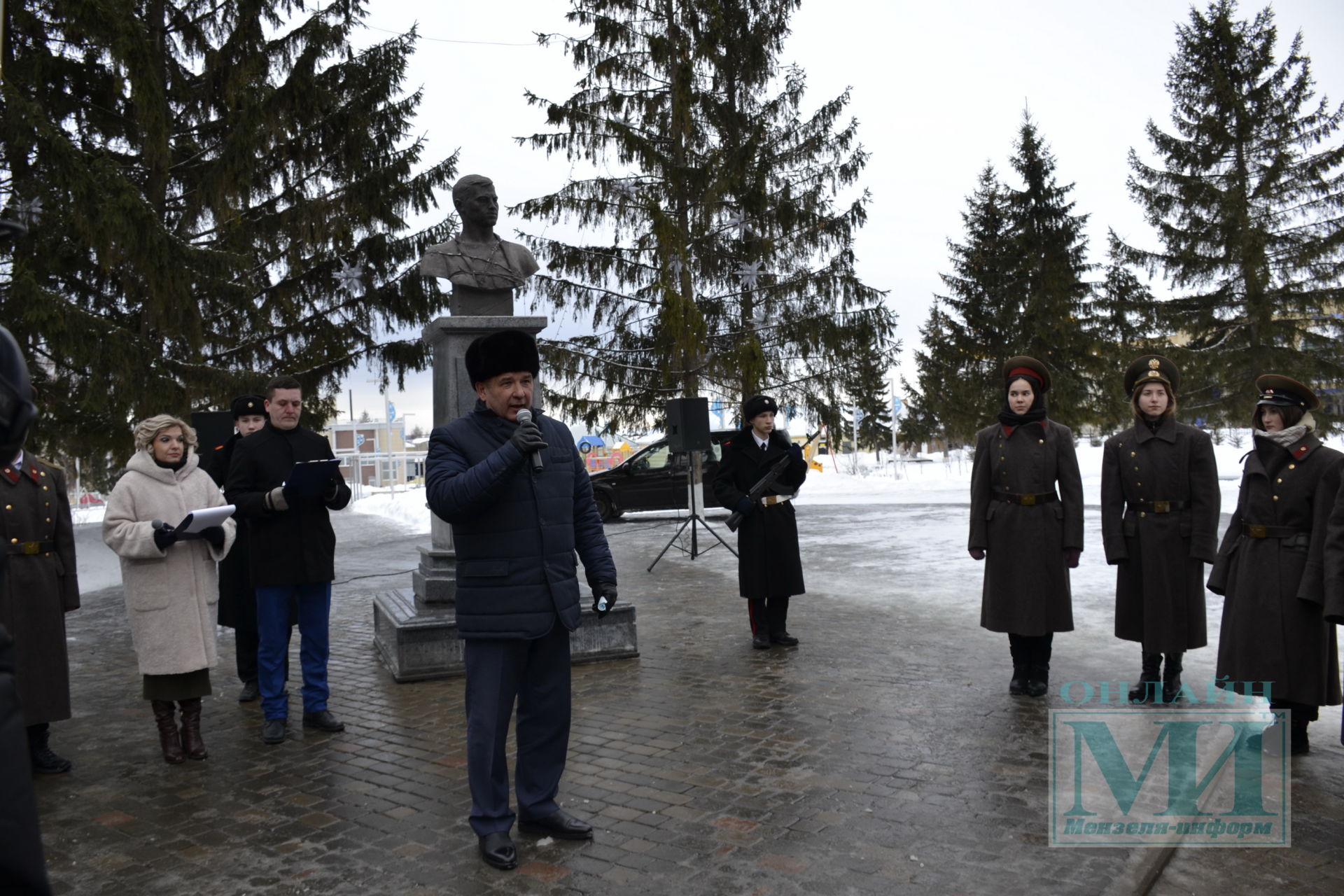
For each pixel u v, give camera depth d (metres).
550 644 3.47
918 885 2.99
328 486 4.98
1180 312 26.30
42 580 4.39
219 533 4.53
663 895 2.98
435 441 3.43
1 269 11.60
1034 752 4.27
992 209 29.17
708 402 12.05
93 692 6.06
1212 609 7.52
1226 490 18.98
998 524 5.27
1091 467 27.16
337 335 15.15
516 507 3.34
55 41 12.52
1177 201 25.95
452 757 4.48
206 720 5.34
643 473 18.11
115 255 10.84
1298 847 3.26
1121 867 3.08
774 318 18.34
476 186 6.60
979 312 28.50
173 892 3.12
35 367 12.04
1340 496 3.80
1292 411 4.30
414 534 17.53
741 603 8.61
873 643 6.70
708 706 5.18
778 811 3.64
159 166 12.70
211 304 13.60
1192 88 26.94
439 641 6.06
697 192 17.66
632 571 11.13
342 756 4.55
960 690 5.38
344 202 14.58
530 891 3.04
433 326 6.40
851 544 13.07
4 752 1.16
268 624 4.89
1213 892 2.95
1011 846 3.27
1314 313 25.67
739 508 6.48
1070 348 26.83
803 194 18.44
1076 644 6.56
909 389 29.67
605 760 4.32
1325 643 4.12
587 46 17.78
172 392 11.48
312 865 3.30
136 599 4.42
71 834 3.66
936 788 3.83
